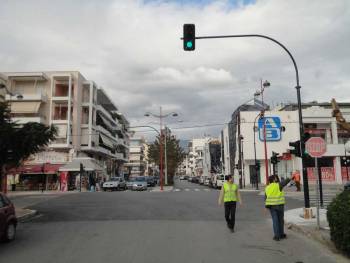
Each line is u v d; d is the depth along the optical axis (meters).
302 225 12.71
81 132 57.28
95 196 28.77
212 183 52.28
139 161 131.25
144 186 45.28
